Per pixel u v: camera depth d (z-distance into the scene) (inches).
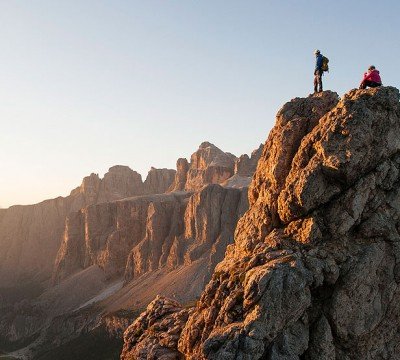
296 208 1659.7
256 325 1387.8
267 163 1964.8
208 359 1408.7
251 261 1605.6
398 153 1628.9
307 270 1467.8
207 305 1712.6
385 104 1593.3
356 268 1498.5
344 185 1598.2
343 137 1571.1
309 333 1483.8
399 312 1530.5
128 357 2014.0
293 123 1849.2
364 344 1497.3
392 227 1563.7
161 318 2112.5
